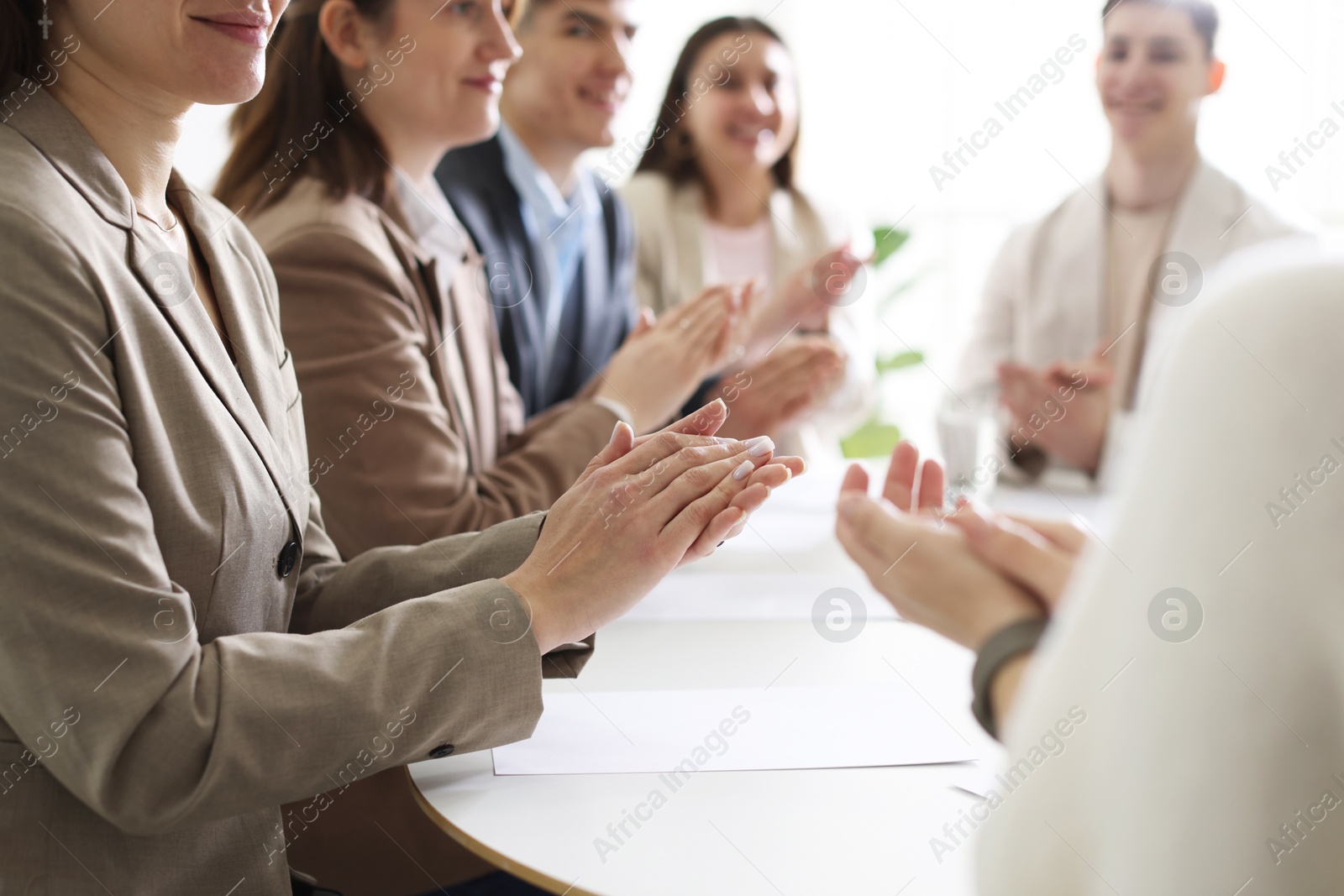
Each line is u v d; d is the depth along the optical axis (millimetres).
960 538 500
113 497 550
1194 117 1803
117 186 622
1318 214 3094
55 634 535
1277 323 384
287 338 1049
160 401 608
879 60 3494
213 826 642
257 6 643
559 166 1797
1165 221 1848
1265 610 371
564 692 841
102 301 571
